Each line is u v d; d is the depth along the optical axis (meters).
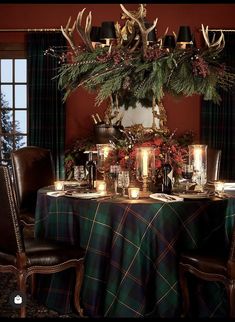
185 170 3.35
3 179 2.82
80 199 3.17
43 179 4.59
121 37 4.34
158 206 2.96
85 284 3.08
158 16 6.06
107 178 3.63
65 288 3.21
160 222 2.96
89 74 4.14
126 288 2.93
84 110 6.11
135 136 3.65
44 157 4.66
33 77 6.03
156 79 3.79
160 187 3.45
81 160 5.89
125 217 2.95
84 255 3.06
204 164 3.52
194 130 6.14
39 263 2.89
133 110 5.54
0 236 2.95
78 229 3.18
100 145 3.61
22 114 6.32
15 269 2.86
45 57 6.02
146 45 3.76
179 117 6.14
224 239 3.18
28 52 6.03
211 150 4.63
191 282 3.08
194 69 3.76
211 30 6.00
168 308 2.96
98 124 5.58
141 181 3.41
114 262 2.96
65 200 3.23
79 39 6.04
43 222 3.44
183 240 3.01
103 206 3.01
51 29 6.00
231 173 6.11
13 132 6.34
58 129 6.05
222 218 3.15
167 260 2.97
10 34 6.12
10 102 6.30
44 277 3.39
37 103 6.05
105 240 3.02
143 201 3.03
